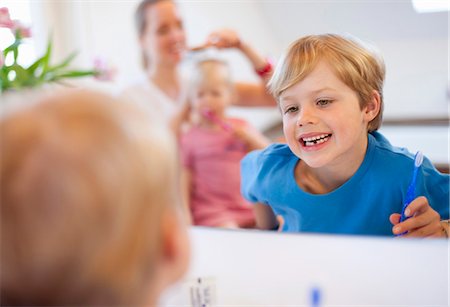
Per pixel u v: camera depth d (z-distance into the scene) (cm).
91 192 22
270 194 65
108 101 25
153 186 24
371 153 58
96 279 23
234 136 71
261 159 66
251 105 71
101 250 23
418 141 57
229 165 71
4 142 23
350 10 60
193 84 76
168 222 26
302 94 57
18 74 68
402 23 59
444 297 55
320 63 56
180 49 79
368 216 59
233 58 73
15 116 23
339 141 57
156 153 24
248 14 69
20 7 82
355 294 57
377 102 58
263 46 69
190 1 77
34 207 22
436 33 58
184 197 73
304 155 60
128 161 23
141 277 24
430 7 58
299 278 59
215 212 70
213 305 58
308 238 61
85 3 80
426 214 56
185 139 76
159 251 25
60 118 23
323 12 62
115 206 22
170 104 79
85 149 22
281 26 66
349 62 55
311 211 61
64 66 73
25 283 23
